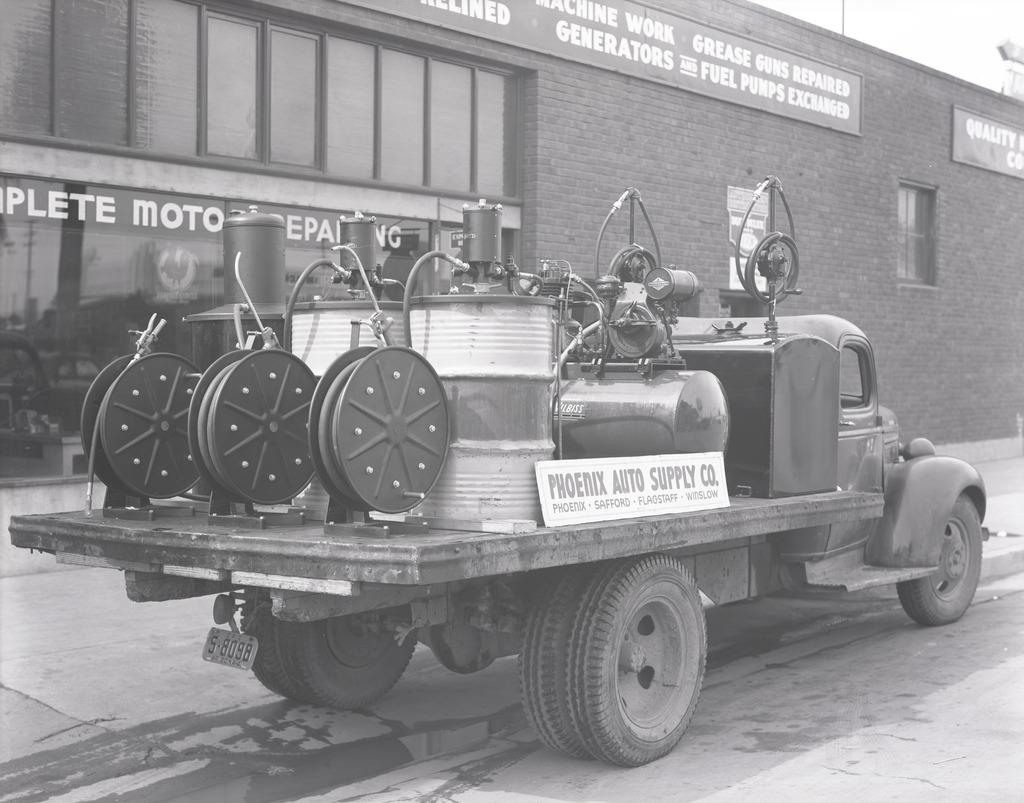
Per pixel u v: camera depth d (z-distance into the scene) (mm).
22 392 8164
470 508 4277
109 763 4852
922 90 16062
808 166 14203
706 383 5223
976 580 7367
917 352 16141
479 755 4941
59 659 6262
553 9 10977
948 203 16750
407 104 10156
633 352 5289
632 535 4453
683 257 12539
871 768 4500
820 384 5910
